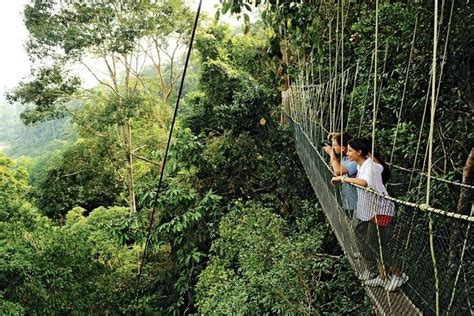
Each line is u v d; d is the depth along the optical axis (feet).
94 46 43.09
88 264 24.40
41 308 21.75
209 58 37.32
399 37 13.38
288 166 27.14
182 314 26.66
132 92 47.55
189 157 28.25
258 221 19.81
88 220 37.06
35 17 42.04
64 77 44.16
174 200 25.71
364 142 9.32
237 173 28.96
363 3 16.15
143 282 27.04
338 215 11.03
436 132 11.78
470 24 9.82
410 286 6.43
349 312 14.23
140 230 26.32
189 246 25.76
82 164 47.26
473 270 5.05
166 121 48.24
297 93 21.58
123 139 47.11
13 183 49.08
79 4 41.68
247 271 17.11
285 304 14.92
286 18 9.99
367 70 15.78
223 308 16.31
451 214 4.80
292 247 16.40
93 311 24.30
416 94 12.37
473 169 8.79
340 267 15.53
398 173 12.75
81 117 45.88
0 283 21.25
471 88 10.53
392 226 7.09
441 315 5.45
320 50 10.11
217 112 28.78
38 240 24.35
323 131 14.46
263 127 28.60
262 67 38.42
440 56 10.68
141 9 43.47
